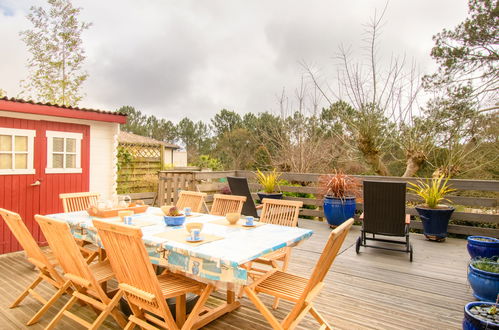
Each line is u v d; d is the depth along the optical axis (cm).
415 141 931
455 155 891
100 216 338
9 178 470
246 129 2250
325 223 697
